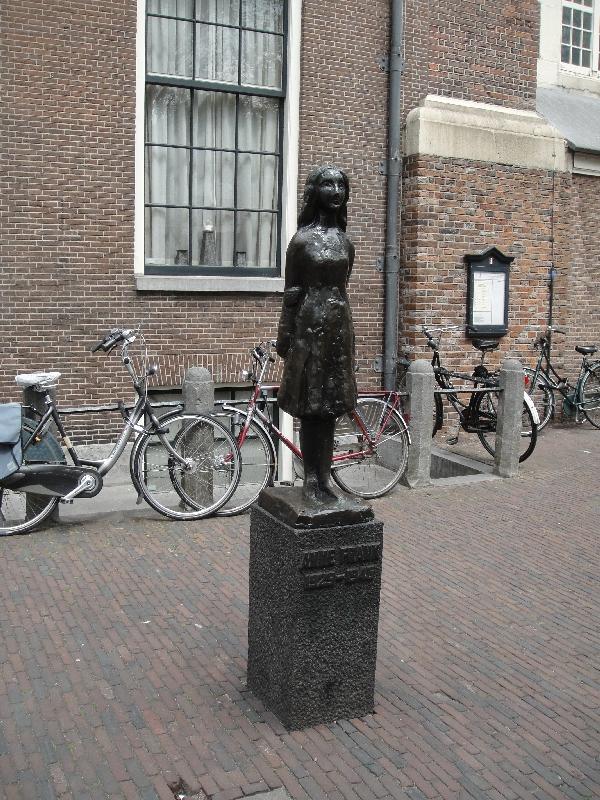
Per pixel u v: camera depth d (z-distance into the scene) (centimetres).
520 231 1059
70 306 822
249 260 955
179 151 905
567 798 318
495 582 547
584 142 1141
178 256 918
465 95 1026
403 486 791
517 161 1042
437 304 1005
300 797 313
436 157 984
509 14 1045
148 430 653
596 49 1329
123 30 820
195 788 316
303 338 357
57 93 798
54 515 646
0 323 796
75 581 525
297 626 354
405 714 377
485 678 414
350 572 361
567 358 1199
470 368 1035
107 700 379
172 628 459
